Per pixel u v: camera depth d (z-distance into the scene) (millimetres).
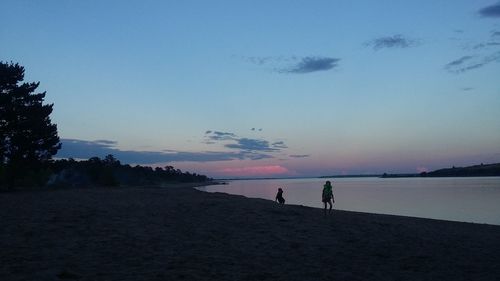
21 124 40938
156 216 19625
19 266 9195
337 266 10375
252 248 12422
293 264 10445
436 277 9438
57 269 9062
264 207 25719
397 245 13656
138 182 123938
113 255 10688
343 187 142500
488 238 15859
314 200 61375
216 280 8617
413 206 49812
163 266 9625
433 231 17750
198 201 29203
